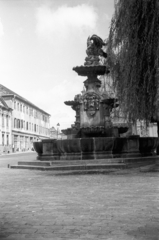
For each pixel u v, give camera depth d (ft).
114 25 21.25
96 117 58.59
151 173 38.78
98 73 58.39
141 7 18.26
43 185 30.01
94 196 22.98
